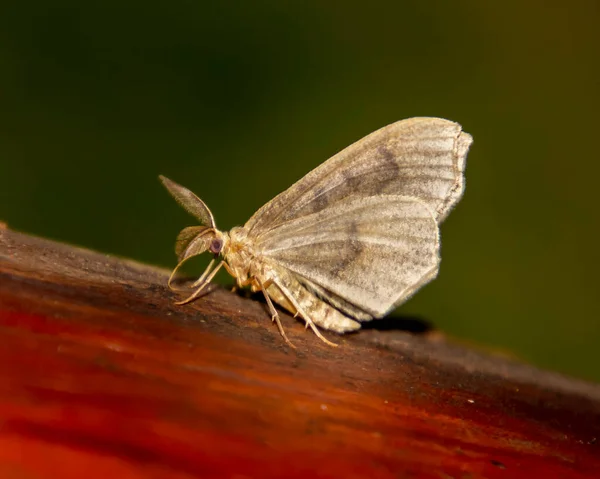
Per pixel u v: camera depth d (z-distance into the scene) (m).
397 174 0.16
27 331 0.14
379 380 0.15
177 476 0.10
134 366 0.14
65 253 0.15
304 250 0.16
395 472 0.13
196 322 0.15
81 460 0.10
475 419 0.14
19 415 0.10
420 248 0.16
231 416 0.13
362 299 0.16
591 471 0.14
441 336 0.16
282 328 0.16
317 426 0.14
